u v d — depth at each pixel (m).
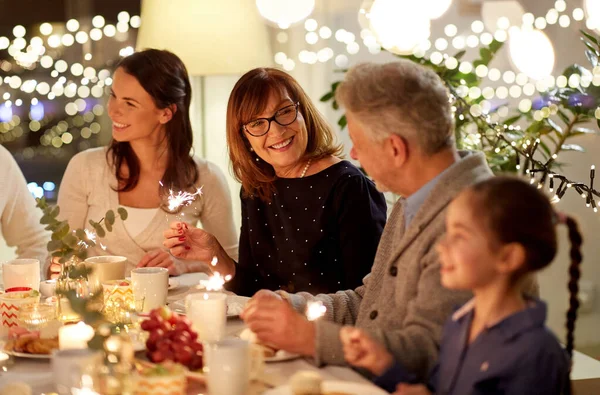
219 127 3.69
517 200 1.16
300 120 2.17
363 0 3.58
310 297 1.77
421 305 1.42
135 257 2.53
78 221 2.62
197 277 2.24
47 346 1.44
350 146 3.69
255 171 2.23
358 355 1.32
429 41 3.38
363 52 3.62
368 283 1.70
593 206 2.38
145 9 3.22
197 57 3.16
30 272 1.91
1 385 1.31
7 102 3.63
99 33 3.51
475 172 1.46
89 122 3.77
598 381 2.49
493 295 1.20
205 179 2.67
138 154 2.58
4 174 2.65
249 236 2.30
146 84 2.48
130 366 1.32
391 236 1.69
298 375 1.21
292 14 3.25
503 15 3.50
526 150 2.61
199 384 1.32
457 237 1.19
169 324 1.39
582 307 3.44
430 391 1.31
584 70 2.79
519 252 1.16
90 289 1.75
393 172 1.49
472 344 1.22
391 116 1.42
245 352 1.23
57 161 3.79
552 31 3.40
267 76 2.16
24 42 3.52
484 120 2.80
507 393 1.16
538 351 1.15
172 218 2.57
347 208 2.14
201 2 3.15
